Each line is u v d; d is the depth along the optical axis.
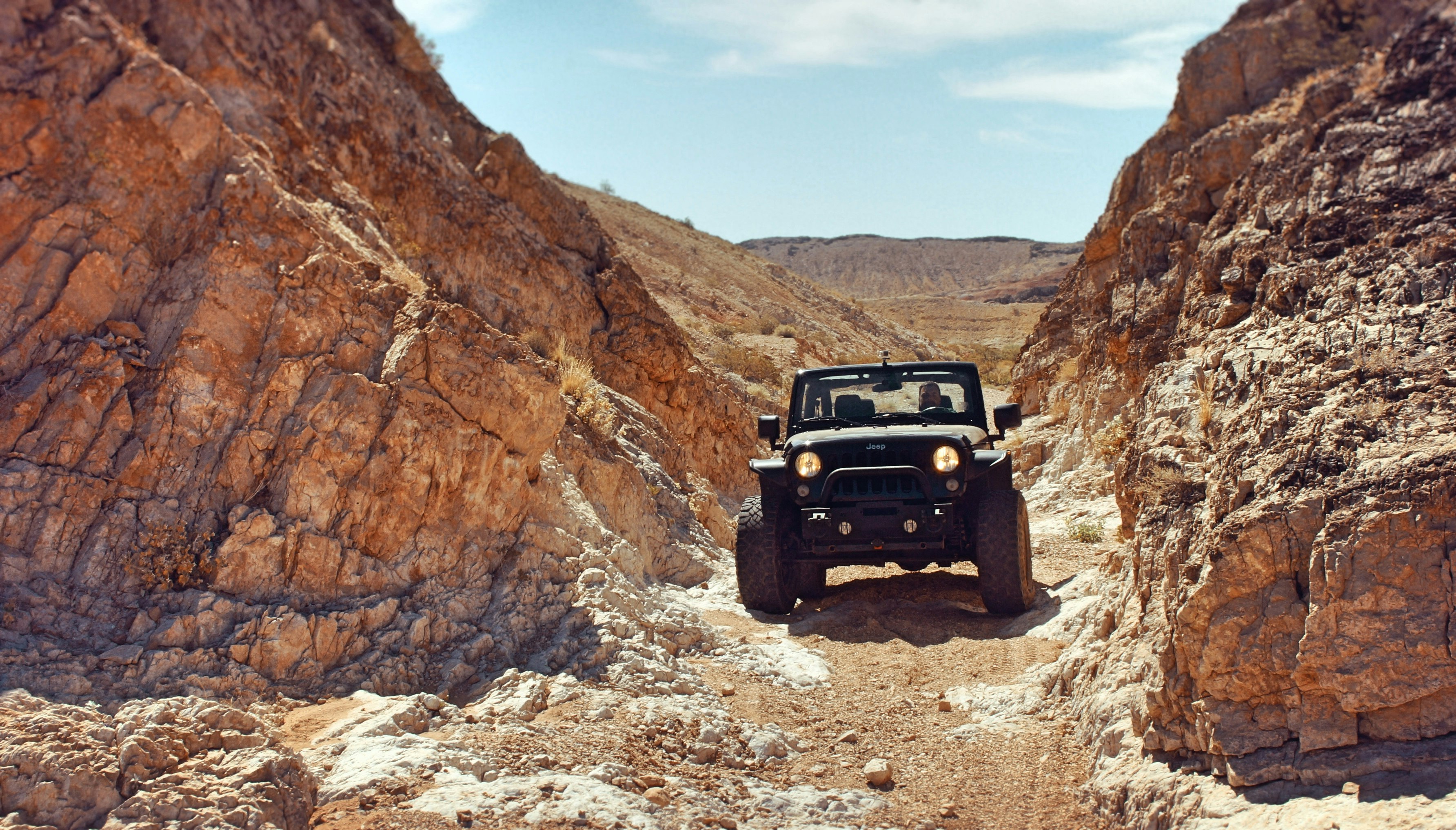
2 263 6.64
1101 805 4.30
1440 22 10.12
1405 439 4.11
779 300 66.00
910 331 82.62
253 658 5.48
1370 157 9.30
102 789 3.46
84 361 6.40
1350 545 3.69
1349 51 16.45
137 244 7.12
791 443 8.47
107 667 5.04
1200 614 4.01
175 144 7.45
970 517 8.53
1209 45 17.64
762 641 7.57
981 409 9.68
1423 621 3.53
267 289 7.09
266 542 6.08
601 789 4.24
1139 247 16.19
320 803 3.99
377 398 6.78
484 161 14.90
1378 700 3.52
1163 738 4.19
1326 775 3.49
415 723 4.93
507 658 6.12
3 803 3.29
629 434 12.28
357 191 11.42
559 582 7.09
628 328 15.27
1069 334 21.88
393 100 13.53
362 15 14.76
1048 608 7.85
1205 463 5.84
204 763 3.78
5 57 7.21
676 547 10.38
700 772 4.82
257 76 10.91
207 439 6.54
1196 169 15.77
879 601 9.05
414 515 6.69
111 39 7.67
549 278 14.52
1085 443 15.96
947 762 5.07
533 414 7.47
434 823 3.81
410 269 10.30
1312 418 4.58
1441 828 2.99
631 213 76.38
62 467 6.01
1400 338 5.13
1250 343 6.68
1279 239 10.04
